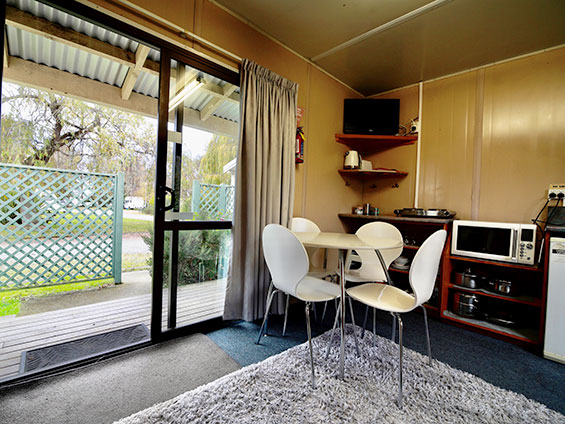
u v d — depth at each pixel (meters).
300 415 1.12
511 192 2.35
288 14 1.99
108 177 3.32
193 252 1.94
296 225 2.36
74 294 2.93
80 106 4.11
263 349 1.70
